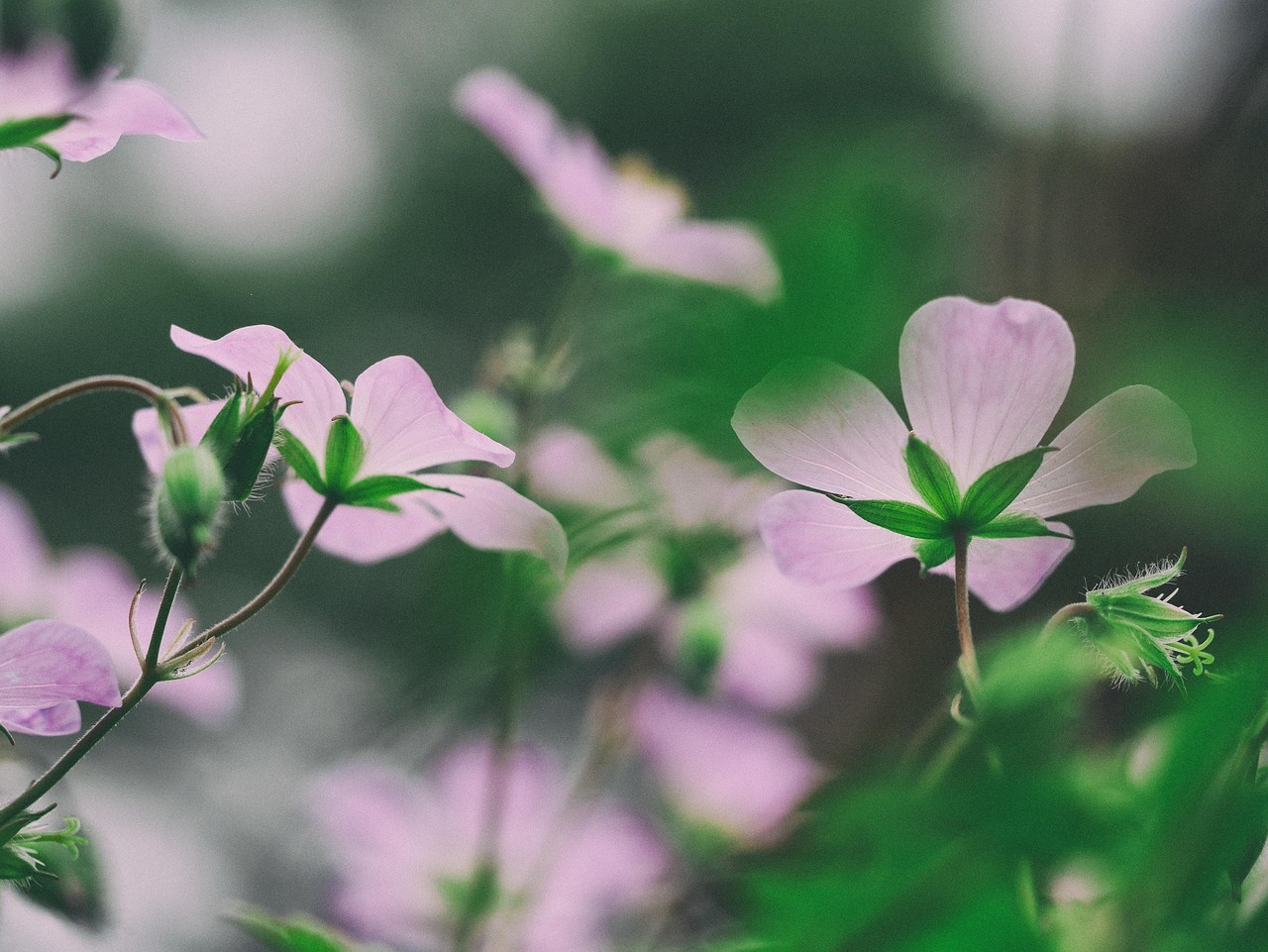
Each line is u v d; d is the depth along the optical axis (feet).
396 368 0.88
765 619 1.24
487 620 1.05
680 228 1.17
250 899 1.77
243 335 0.87
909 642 0.89
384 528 0.92
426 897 1.18
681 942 1.01
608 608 1.26
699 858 1.14
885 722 0.88
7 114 0.85
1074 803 0.72
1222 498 0.71
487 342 1.25
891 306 0.73
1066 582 0.83
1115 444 0.81
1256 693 0.72
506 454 0.88
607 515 1.08
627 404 0.91
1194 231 0.75
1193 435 0.71
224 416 0.86
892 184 0.74
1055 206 0.81
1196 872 0.73
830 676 1.20
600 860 1.17
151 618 1.11
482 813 1.20
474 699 1.09
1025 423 0.84
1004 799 0.72
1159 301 0.72
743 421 0.83
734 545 1.17
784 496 0.86
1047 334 0.83
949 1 0.90
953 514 0.85
